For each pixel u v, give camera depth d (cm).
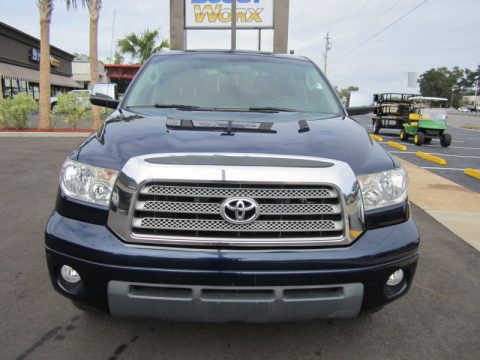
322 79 396
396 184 248
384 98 2175
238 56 409
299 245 220
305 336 283
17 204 579
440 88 12581
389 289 242
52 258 232
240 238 217
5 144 1245
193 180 214
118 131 268
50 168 845
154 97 354
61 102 1616
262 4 1641
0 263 384
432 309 326
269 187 217
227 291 218
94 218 227
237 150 231
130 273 215
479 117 6253
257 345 272
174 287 217
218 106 344
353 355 266
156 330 284
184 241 216
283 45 1662
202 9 1653
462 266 408
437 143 1875
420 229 521
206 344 271
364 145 265
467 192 738
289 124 290
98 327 287
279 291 218
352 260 221
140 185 216
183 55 407
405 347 276
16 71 2711
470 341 285
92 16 1573
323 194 221
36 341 270
